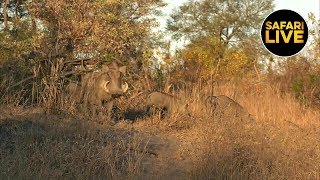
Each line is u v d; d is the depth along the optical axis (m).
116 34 17.02
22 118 10.95
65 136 9.71
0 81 13.40
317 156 8.81
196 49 21.55
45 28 16.50
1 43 14.76
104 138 10.20
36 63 14.89
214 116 10.62
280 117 14.31
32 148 8.34
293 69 18.30
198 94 14.11
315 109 16.58
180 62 20.19
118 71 12.96
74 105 12.68
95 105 13.01
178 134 11.80
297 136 10.01
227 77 20.34
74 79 15.26
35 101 13.51
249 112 14.88
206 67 20.19
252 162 8.47
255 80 18.27
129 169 7.99
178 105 13.48
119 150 9.12
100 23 16.70
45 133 9.88
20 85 13.65
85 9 16.61
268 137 9.46
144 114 14.00
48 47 15.81
